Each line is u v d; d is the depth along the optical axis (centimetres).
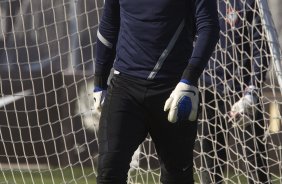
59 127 2530
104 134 1194
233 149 2038
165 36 1190
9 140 2550
